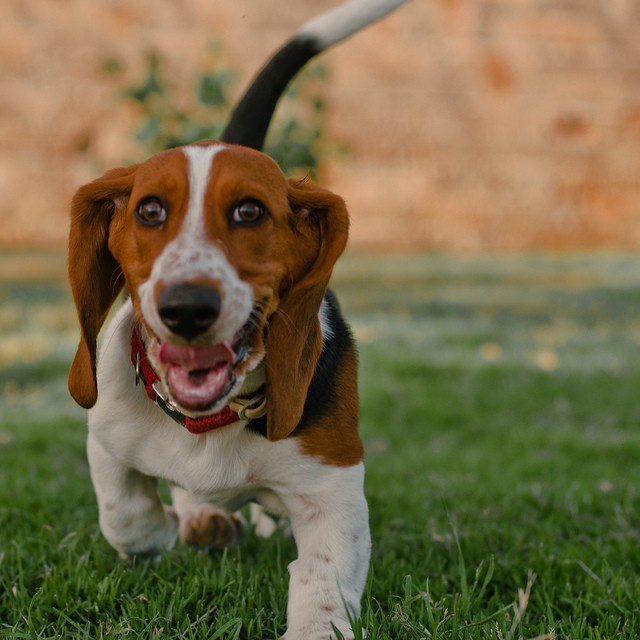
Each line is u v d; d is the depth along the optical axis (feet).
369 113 120.26
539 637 10.05
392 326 46.91
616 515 16.71
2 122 111.45
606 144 125.08
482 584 13.16
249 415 10.52
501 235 122.01
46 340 38.68
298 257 10.25
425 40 122.72
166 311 8.87
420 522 16.26
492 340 42.57
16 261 89.04
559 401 29.63
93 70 113.50
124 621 10.99
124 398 11.16
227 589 11.95
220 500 11.40
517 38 124.57
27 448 22.59
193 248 9.34
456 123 122.42
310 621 10.36
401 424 27.25
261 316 9.78
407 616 10.87
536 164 123.44
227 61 30.40
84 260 10.53
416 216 120.26
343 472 10.93
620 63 126.00
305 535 10.98
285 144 28.09
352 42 121.08
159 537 12.86
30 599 11.93
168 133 28.37
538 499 17.93
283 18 117.70
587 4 125.80
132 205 9.96
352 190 118.93
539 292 69.10
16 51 112.98
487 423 27.22
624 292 69.67
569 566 13.74
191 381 9.34
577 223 123.95
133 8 115.55
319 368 10.99
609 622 11.49
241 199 9.71
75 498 17.40
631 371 34.47
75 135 112.37
